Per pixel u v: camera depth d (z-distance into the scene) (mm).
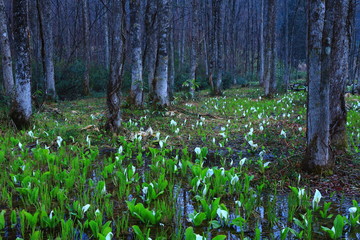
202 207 4164
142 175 5621
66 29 34219
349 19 6266
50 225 3564
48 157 5816
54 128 9055
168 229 3615
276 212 4074
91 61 30469
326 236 3451
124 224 3711
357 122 9938
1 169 5551
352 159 6105
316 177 5172
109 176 5523
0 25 11359
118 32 8203
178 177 5531
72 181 4809
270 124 10492
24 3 8641
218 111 13883
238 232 3551
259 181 5223
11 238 3395
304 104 15203
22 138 7984
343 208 4168
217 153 7086
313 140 5301
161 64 12492
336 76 6410
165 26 12398
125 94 21594
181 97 19562
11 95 11039
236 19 45000
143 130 9617
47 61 17375
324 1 4840
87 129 9070
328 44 4844
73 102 18328
